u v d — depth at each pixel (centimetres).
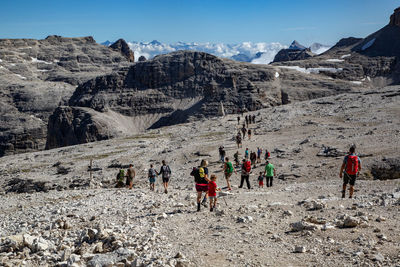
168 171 2531
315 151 3903
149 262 832
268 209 1442
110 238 1053
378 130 4456
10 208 2517
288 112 8306
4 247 1112
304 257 839
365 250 833
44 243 1109
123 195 2338
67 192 3170
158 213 1502
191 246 980
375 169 2936
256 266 805
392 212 1186
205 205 1600
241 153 4775
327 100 8994
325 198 1661
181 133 9419
